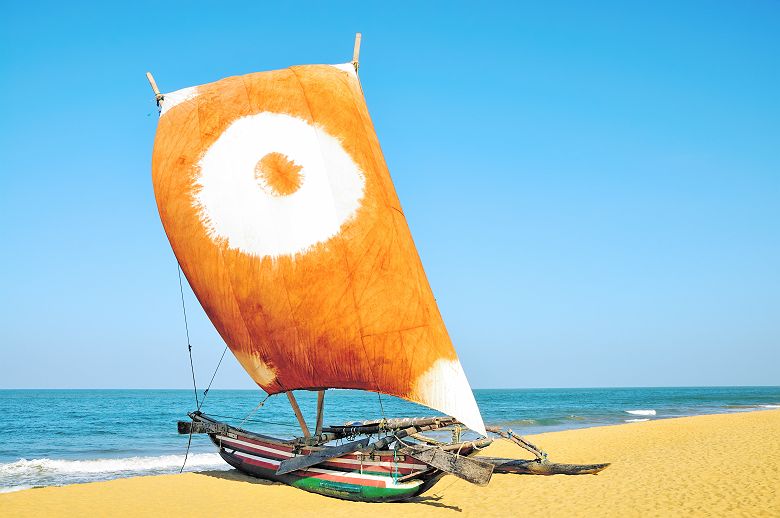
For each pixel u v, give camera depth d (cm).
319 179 1339
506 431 1347
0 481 1942
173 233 1466
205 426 1603
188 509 1261
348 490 1354
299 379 1364
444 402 1189
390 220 1290
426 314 1232
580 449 2386
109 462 2353
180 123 1496
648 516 1211
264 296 1345
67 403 8481
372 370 1262
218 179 1418
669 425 3316
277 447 1494
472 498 1427
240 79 1500
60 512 1217
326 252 1294
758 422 3288
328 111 1380
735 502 1291
